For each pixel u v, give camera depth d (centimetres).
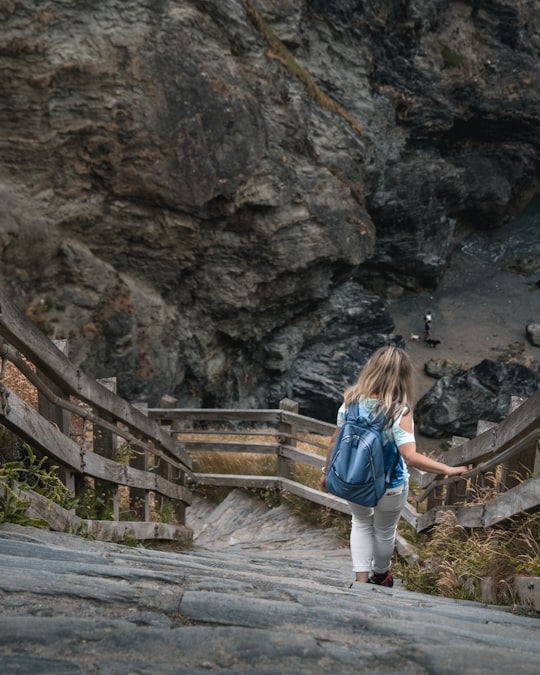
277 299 2145
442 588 466
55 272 1694
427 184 2964
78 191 1700
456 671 178
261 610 221
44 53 1592
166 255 1861
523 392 2550
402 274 3170
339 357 2491
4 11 1538
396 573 645
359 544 461
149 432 628
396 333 2986
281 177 1956
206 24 1753
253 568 397
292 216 2022
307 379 2411
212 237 1912
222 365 2195
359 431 399
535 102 3238
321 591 291
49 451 404
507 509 394
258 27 1861
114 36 1648
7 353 352
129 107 1681
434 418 2522
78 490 500
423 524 667
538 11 3158
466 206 3450
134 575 258
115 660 178
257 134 1864
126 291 1800
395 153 2888
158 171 1734
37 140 1638
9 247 1609
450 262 3431
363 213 2253
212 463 1184
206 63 1758
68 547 339
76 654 181
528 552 388
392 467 410
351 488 398
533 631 263
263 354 2331
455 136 3300
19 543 292
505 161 3441
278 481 1088
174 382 2002
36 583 229
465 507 495
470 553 441
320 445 1060
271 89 1894
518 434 374
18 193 1636
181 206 1786
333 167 2138
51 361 395
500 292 3328
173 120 1722
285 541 955
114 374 1795
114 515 555
